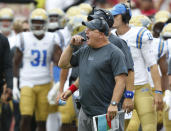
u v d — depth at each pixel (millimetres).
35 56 31688
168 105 27812
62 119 30547
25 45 31672
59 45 31750
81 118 22031
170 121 28203
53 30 34906
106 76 21266
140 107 25219
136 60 25250
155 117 25438
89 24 21109
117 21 25047
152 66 25094
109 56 21141
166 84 28516
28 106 31203
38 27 31578
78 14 32594
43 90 31766
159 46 27984
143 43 24984
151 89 25750
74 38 21391
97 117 20906
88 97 21422
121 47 22344
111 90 21406
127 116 24812
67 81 29031
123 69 20984
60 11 34812
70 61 22078
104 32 21219
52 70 35031
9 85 29203
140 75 25266
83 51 21734
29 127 31281
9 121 33875
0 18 38719
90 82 21297
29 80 31531
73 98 26812
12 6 42281
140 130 27812
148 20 27078
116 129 21328
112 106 20875
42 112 31938
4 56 29234
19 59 31938
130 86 22359
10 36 39156
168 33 30594
